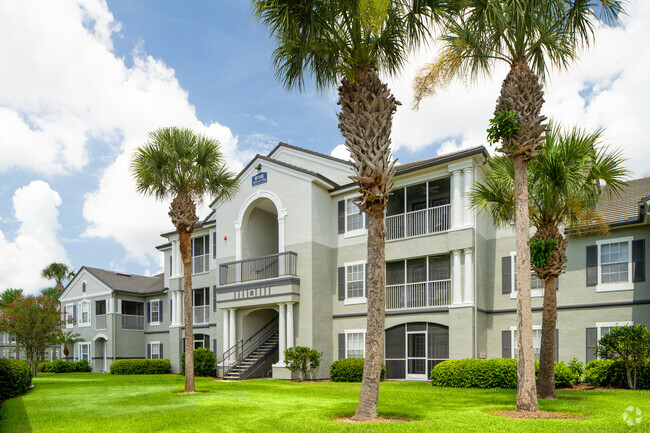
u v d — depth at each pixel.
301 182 23.41
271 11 10.59
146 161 16.30
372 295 10.23
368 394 9.91
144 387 18.17
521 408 10.37
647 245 17.19
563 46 11.90
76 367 35.50
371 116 10.34
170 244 33.81
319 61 11.51
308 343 22.02
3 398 15.12
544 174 12.96
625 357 15.02
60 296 39.94
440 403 12.24
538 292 19.23
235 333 24.38
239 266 24.97
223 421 10.04
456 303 19.41
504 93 11.23
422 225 21.53
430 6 11.16
